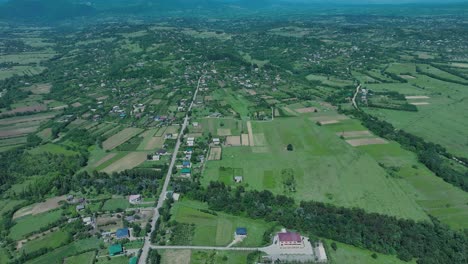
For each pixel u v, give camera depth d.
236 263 120.31
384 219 136.62
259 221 141.88
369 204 148.75
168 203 151.25
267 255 122.94
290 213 144.00
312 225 136.50
